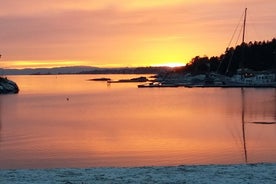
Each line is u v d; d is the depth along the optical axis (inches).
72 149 1103.0
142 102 3255.4
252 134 1389.0
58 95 4653.1
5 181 431.2
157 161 899.4
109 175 460.1
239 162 876.0
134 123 1847.9
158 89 5290.4
